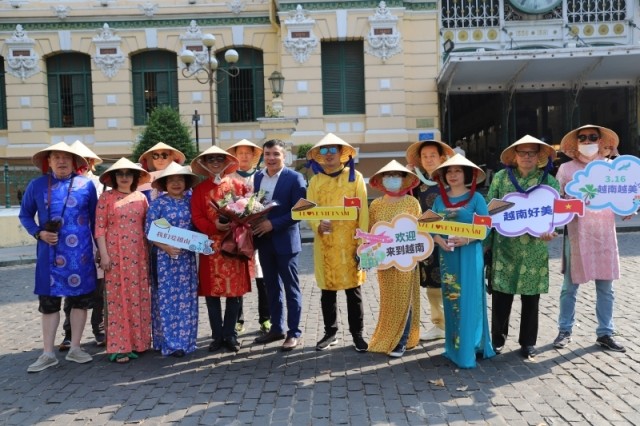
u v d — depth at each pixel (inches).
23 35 765.3
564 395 177.3
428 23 739.4
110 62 765.3
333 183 224.8
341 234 220.7
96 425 167.3
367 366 209.8
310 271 411.2
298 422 164.9
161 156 257.8
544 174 209.0
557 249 459.5
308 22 726.5
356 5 725.9
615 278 215.2
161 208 224.1
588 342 226.5
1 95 796.6
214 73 765.3
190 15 764.0
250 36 766.5
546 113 887.7
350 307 227.3
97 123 772.6
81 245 218.1
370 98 733.9
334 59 749.9
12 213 620.7
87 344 253.0
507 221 204.7
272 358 222.7
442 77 703.7
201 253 226.4
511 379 192.1
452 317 208.4
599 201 214.2
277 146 238.1
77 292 217.2
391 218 215.9
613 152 225.3
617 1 743.7
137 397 187.3
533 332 210.1
